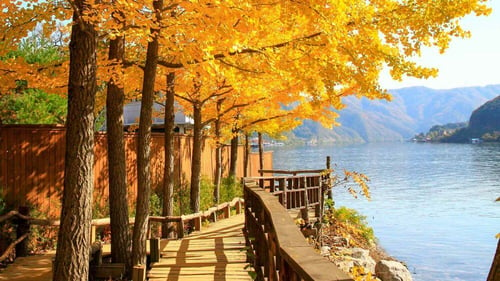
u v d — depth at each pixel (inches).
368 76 263.1
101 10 223.0
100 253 295.0
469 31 236.5
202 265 289.7
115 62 286.5
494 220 1068.5
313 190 516.4
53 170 407.2
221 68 272.4
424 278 604.7
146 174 296.2
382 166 3198.8
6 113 434.9
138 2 236.2
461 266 664.4
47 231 377.7
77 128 214.1
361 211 1224.2
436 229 962.1
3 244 329.1
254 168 1057.5
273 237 156.5
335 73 263.4
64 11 261.4
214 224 488.1
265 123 587.8
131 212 472.1
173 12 279.1
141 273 252.4
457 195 1592.0
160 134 582.2
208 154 757.3
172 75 432.5
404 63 250.2
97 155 454.6
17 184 378.6
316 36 259.9
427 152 5433.1
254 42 285.6
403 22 240.4
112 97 310.2
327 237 541.6
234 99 508.7
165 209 438.0
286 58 275.6
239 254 319.3
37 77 309.0
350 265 444.5
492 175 2373.3
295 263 97.7
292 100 477.7
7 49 291.7
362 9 243.0
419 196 1576.0
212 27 228.1
